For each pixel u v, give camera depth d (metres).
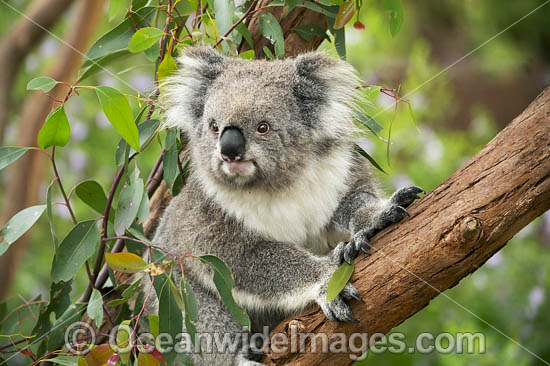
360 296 5.71
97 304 6.40
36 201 11.65
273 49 7.66
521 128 5.33
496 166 5.34
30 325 8.11
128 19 7.14
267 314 7.19
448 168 11.55
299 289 6.46
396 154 11.93
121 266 5.71
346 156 7.05
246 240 6.84
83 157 12.08
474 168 5.45
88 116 12.80
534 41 16.72
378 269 5.67
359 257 5.85
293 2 7.12
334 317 5.83
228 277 6.05
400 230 5.67
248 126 6.33
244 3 7.52
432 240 5.45
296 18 7.59
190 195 7.21
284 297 6.56
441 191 5.55
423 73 12.97
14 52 11.72
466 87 17.70
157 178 7.35
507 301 10.03
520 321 9.78
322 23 7.67
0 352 7.19
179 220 7.23
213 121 6.50
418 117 12.05
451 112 15.45
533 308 9.77
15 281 11.12
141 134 6.89
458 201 5.41
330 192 6.93
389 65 14.50
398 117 11.86
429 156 11.60
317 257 6.57
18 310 8.05
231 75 6.69
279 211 6.82
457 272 5.45
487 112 16.25
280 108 6.46
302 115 6.66
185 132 7.21
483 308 9.89
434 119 13.51
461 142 12.50
